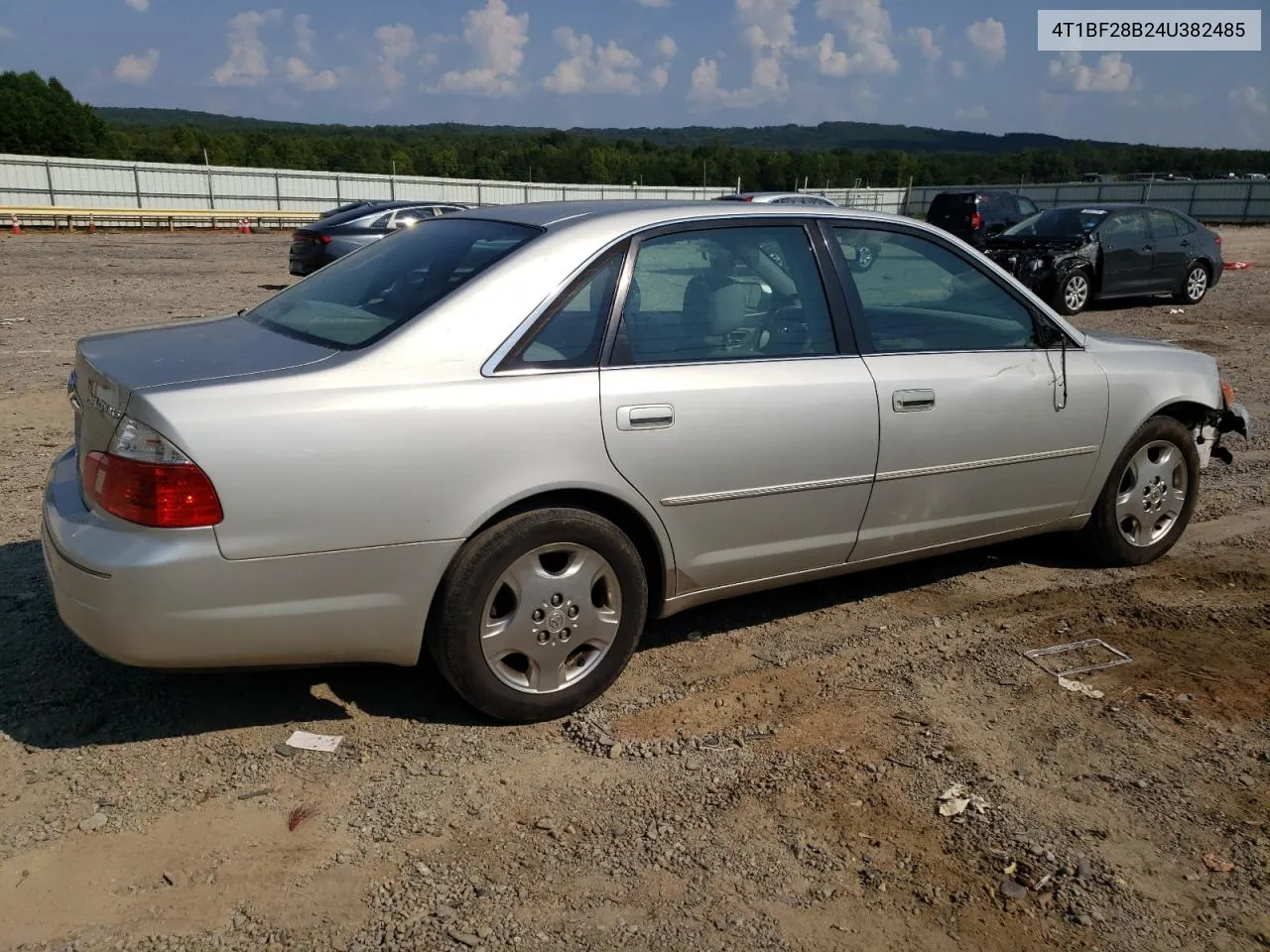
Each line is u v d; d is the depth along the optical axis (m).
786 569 3.91
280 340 3.39
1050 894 2.68
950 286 4.29
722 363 3.62
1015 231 15.95
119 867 2.71
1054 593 4.70
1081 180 53.59
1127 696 3.75
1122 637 4.25
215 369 3.06
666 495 3.50
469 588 3.21
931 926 2.56
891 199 51.66
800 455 3.73
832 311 3.93
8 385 8.42
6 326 11.61
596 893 2.65
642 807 3.03
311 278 4.11
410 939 2.48
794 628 4.30
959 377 4.12
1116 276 15.12
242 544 2.90
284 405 2.93
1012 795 3.11
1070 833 2.93
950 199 23.44
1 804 2.95
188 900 2.60
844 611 4.48
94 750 3.24
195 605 2.89
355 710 3.53
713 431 3.54
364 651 3.17
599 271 3.46
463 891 2.66
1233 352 11.43
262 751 3.27
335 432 2.97
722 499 3.62
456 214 4.19
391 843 2.84
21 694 3.55
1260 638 4.26
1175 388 4.87
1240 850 2.88
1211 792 3.15
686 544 3.62
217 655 2.98
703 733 3.44
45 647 3.88
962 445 4.16
